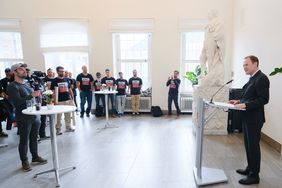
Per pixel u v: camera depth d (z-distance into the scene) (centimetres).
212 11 456
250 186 256
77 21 674
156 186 261
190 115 669
